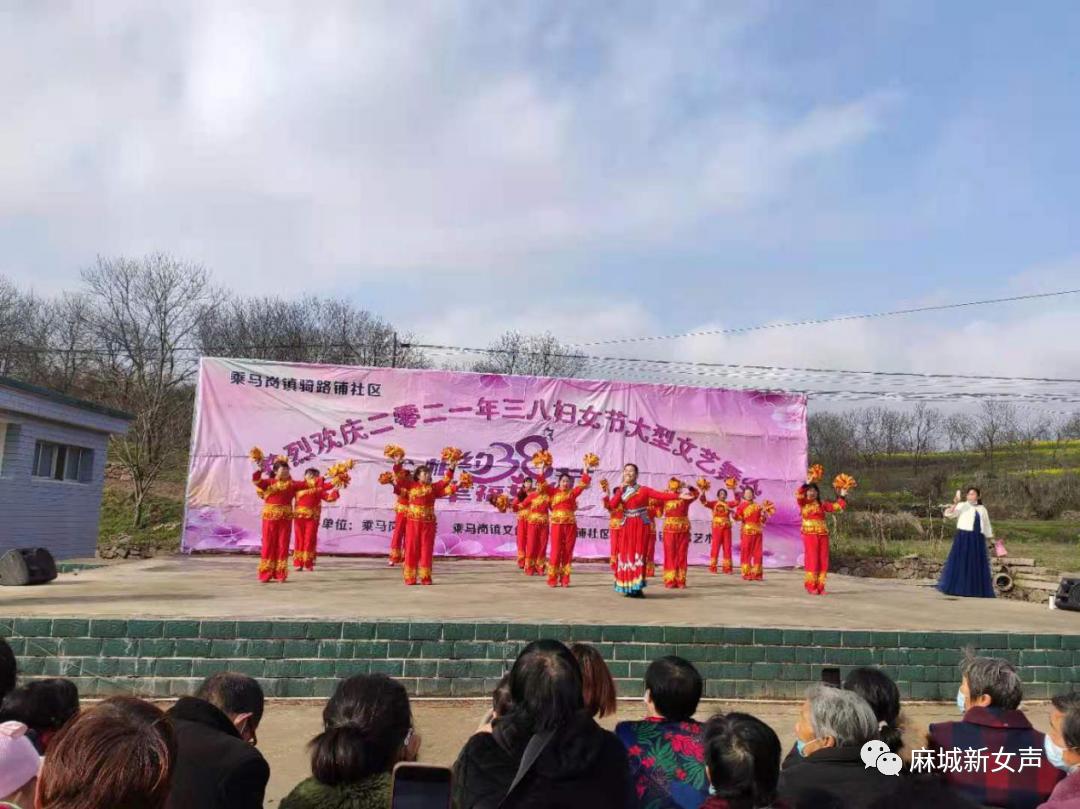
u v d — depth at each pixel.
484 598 9.33
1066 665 7.84
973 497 11.96
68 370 33.97
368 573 12.38
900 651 7.62
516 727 2.53
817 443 41.03
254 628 6.86
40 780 1.56
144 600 8.17
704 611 8.73
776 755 2.50
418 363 37.59
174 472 28.80
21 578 9.27
